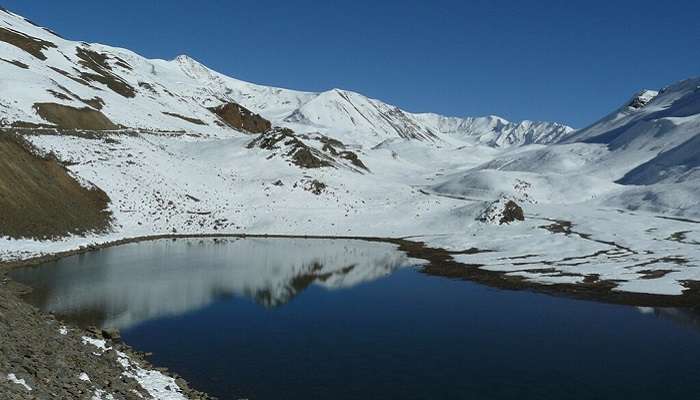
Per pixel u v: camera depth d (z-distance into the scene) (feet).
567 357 74.84
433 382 64.85
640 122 652.07
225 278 122.72
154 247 163.12
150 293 104.22
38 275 112.88
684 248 167.12
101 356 59.00
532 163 631.56
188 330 82.69
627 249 167.12
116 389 49.60
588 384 65.26
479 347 78.64
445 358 73.51
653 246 171.12
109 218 177.58
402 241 196.24
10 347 48.26
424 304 104.53
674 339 83.71
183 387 58.39
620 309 102.17
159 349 73.51
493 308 102.12
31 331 56.29
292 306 100.53
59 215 152.76
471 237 197.16
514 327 89.45
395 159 583.99
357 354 74.33
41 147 188.34
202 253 156.97
